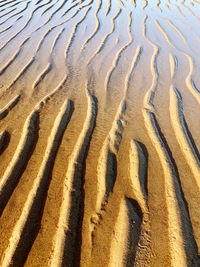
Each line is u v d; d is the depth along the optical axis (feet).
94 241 3.72
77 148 5.36
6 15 15.43
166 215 4.07
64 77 8.46
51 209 4.16
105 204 4.23
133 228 3.86
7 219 4.02
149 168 4.90
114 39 11.68
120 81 8.20
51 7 16.63
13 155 5.19
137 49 10.58
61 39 11.78
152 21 13.97
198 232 3.84
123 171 4.84
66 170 4.85
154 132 5.82
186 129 5.93
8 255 3.57
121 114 6.49
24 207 4.19
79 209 4.16
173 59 9.66
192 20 14.07
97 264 3.46
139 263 3.46
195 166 4.91
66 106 6.79
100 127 6.01
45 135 5.72
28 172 4.82
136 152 5.25
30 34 12.46
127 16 14.78
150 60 9.62
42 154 5.21
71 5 16.96
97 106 6.85
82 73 8.74
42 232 3.84
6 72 8.89
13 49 10.85
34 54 10.32
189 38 11.72
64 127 5.98
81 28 13.10
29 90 7.67
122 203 4.24
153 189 4.49
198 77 8.37
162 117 6.37
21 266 3.47
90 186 4.55
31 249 3.64
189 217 4.05
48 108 6.73
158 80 8.21
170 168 4.89
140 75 8.56
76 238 3.76
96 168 4.90
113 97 7.29
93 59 9.80
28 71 8.92
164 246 3.65
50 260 3.51
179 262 3.47
